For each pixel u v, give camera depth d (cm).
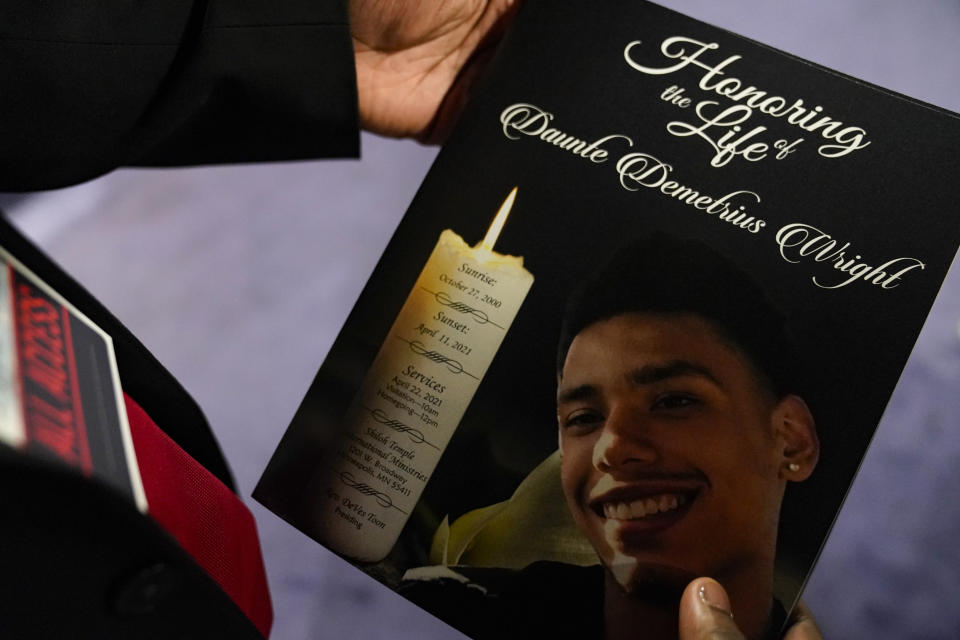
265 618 53
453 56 75
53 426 36
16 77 51
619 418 54
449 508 55
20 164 54
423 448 56
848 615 115
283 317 140
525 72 61
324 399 58
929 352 132
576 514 53
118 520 34
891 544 120
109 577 36
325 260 145
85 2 53
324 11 62
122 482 37
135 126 59
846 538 121
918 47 153
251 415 132
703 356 54
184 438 52
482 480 55
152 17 56
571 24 62
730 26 156
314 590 118
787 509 51
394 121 77
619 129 59
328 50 62
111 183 153
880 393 52
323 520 56
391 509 55
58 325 42
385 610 117
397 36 73
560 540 53
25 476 32
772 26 156
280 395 134
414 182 151
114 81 55
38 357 39
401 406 57
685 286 55
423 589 54
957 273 137
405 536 55
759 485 52
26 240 42
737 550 51
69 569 35
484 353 57
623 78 60
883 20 156
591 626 52
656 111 59
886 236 54
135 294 143
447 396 56
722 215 56
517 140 60
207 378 135
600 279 56
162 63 57
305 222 149
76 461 35
